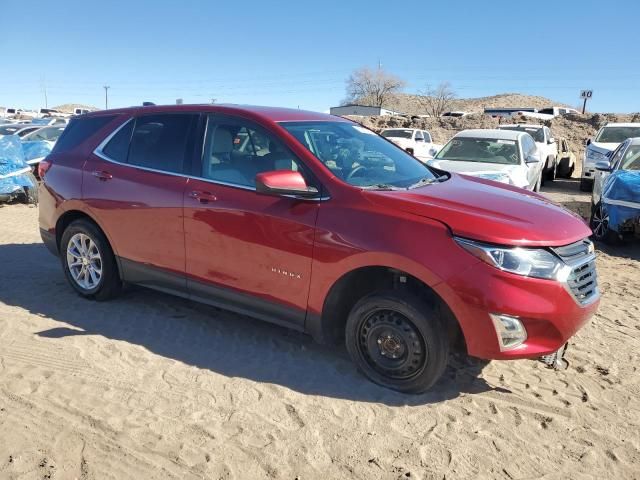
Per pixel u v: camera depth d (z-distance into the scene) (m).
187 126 4.59
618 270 6.83
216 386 3.75
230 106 4.51
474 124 36.19
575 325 3.45
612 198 7.83
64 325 4.70
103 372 3.91
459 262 3.30
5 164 10.73
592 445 3.19
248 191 4.07
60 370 3.92
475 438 3.23
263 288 4.02
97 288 5.15
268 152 4.12
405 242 3.41
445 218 3.42
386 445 3.15
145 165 4.73
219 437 3.19
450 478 2.89
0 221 9.33
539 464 3.02
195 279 4.41
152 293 5.49
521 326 3.29
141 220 4.64
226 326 4.75
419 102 86.12
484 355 3.35
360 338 3.78
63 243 5.33
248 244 4.02
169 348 4.31
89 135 5.27
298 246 3.78
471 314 3.29
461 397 3.67
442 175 4.73
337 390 3.72
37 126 20.23
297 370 3.98
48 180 5.38
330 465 2.97
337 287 3.70
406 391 3.68
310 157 3.92
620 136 15.15
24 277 5.99
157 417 3.37
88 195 5.01
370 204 3.62
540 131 16.91
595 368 4.11
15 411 3.41
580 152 30.31
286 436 3.21
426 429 3.31
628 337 4.68
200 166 4.40
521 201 3.90
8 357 4.11
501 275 3.25
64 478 2.84
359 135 4.76
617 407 3.59
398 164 4.52
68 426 3.26
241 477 2.86
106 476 2.85
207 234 4.23
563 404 3.61
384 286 3.85
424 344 3.51
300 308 3.88
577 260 3.49
